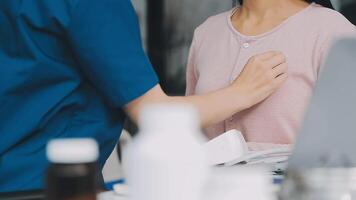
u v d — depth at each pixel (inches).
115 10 50.0
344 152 35.8
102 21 49.5
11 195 43.4
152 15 121.2
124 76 50.2
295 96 72.3
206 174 28.0
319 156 36.0
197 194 27.5
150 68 51.6
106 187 49.9
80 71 53.4
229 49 78.5
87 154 29.5
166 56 121.0
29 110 52.7
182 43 120.0
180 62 120.4
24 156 52.7
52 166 29.4
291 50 73.7
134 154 27.4
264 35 76.0
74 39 50.3
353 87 34.2
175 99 53.2
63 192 29.1
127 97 50.7
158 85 52.1
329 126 35.4
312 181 34.5
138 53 51.1
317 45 72.9
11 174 52.2
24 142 53.5
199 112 54.8
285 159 53.5
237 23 81.0
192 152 27.0
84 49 50.2
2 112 52.9
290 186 35.6
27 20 51.4
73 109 54.0
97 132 54.7
